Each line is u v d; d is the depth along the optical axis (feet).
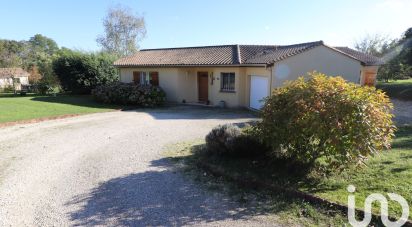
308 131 20.70
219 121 49.65
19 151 31.37
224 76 68.23
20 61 207.92
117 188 21.79
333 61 59.31
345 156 19.51
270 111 24.03
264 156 26.22
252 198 19.84
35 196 20.51
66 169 25.90
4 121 45.75
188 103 74.23
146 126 45.44
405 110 59.67
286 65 55.57
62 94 97.66
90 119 52.03
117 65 82.99
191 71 74.23
